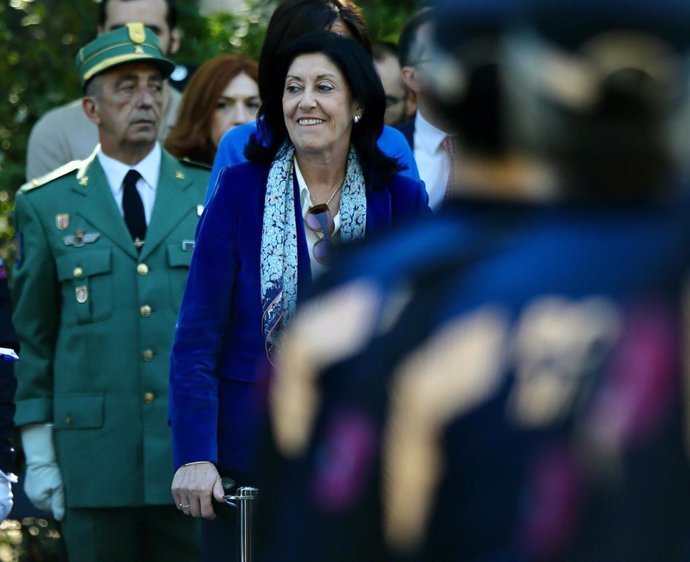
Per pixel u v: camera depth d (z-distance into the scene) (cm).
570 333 288
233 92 1291
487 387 290
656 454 280
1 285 964
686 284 290
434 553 293
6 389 955
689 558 279
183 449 839
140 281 1120
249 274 844
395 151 993
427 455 294
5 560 1435
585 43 296
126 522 1124
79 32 1669
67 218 1132
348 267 326
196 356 845
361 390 305
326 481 307
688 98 298
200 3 1706
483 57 307
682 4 294
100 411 1108
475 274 304
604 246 297
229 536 853
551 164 307
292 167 854
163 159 1163
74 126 1389
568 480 281
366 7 1714
